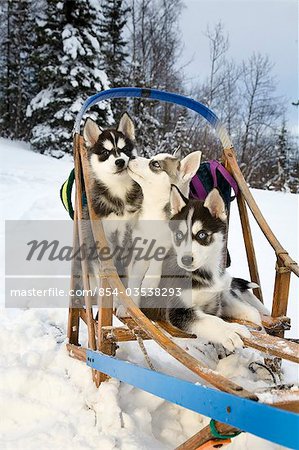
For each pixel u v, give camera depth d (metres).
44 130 20.16
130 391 2.63
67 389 2.71
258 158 27.08
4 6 26.98
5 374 2.83
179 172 3.14
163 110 24.05
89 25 19.92
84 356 2.82
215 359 3.07
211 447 1.81
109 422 2.42
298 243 6.46
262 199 9.84
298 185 24.08
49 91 20.23
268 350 2.33
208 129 21.53
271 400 1.60
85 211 3.25
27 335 3.45
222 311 2.88
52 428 2.44
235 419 1.54
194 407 1.70
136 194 3.33
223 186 3.38
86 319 2.93
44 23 20.27
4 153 16.55
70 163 16.25
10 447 2.35
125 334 2.56
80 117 3.14
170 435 2.46
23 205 8.35
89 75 19.70
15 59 27.09
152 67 25.66
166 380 1.86
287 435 1.38
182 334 2.54
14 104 26.97
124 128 3.83
